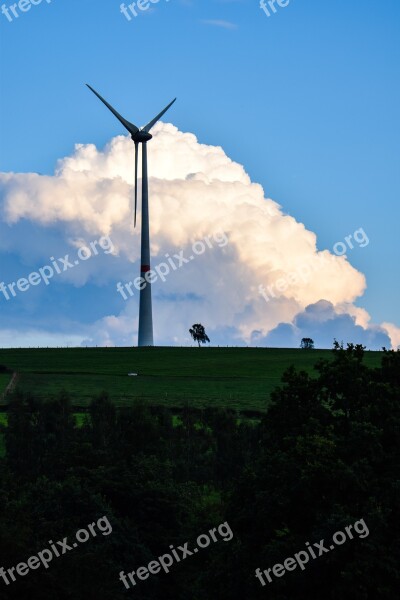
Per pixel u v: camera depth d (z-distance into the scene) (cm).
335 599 9125
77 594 9281
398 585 9138
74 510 12606
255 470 10775
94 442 19138
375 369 11762
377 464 10356
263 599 9481
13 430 19200
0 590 8988
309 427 10912
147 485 13788
